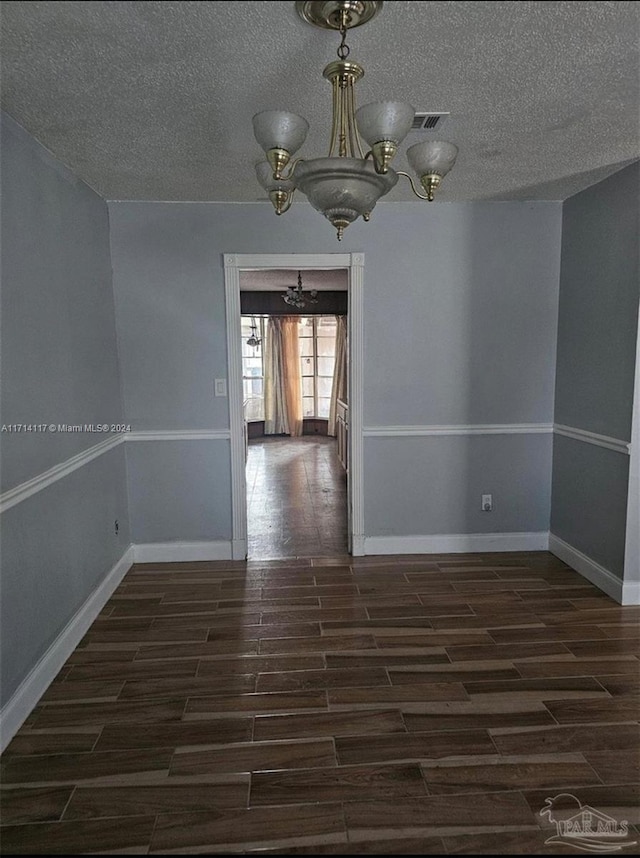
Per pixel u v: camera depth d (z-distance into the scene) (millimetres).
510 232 3750
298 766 1967
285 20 1646
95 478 3164
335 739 2100
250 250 3678
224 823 1739
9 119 2232
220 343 3754
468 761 1980
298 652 2703
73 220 2941
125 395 3748
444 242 3738
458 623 2975
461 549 4020
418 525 3986
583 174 3156
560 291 3803
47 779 1919
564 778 1900
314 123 2395
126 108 2213
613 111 2299
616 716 2213
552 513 3992
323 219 3672
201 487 3869
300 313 8219
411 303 3777
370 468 3908
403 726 2166
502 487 3984
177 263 3666
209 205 3627
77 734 2137
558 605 3180
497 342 3844
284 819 1751
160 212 3613
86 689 2422
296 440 9828
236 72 1960
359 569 3730
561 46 1811
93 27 1676
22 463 2258
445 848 1646
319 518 5004
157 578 3615
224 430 3826
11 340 2188
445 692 2373
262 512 5219
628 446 3072
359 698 2340
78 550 2861
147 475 3830
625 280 3088
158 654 2695
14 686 2162
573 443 3674
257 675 2516
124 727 2176
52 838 1691
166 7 1581
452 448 3926
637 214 2973
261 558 3963
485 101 2207
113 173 2996
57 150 2631
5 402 2125
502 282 3791
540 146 2703
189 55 1845
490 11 1611
